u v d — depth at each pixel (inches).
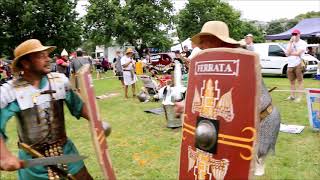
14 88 106.7
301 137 249.9
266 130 152.9
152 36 1573.6
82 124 316.8
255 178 172.7
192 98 114.4
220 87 103.9
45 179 109.3
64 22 1213.1
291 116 318.0
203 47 124.8
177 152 226.2
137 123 314.8
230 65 101.7
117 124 312.5
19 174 113.5
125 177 188.9
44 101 109.3
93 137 90.1
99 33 1604.3
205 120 107.8
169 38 1675.7
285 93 460.4
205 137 104.4
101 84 712.4
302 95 413.1
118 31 1592.0
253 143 96.4
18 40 1174.3
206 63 109.3
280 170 189.3
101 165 90.4
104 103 440.1
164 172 194.1
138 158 216.7
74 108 116.1
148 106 404.8
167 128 291.1
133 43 1609.3
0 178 195.3
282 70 703.1
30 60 108.0
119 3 1619.1
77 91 115.6
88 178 117.3
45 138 109.6
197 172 110.4
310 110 264.4
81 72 91.3
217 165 103.9
